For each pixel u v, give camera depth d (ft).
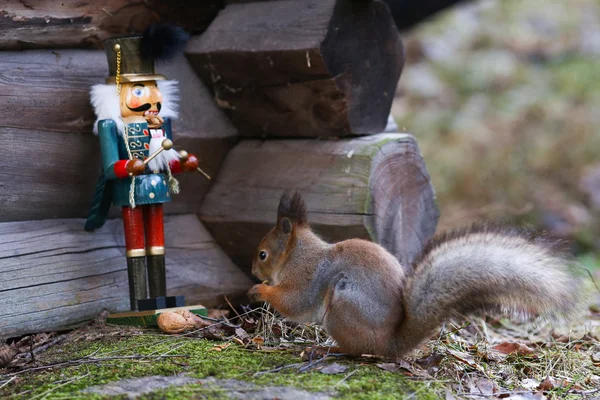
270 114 21.93
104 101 18.31
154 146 18.33
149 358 16.29
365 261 16.08
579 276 15.25
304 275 16.78
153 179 18.42
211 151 22.50
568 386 16.66
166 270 21.36
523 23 63.87
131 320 18.84
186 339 17.87
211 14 22.85
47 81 19.17
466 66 57.36
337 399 13.99
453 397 14.85
